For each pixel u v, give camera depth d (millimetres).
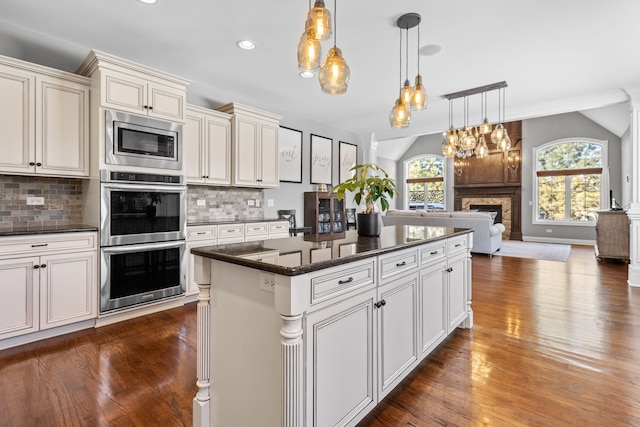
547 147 8773
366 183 2248
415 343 1953
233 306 1447
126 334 2613
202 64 3488
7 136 2414
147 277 3002
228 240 3742
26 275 2387
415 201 11102
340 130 6324
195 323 2854
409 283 1891
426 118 5555
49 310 2490
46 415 1619
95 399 1757
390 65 3492
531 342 2457
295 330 1173
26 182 2768
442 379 1967
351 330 1452
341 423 1394
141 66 2877
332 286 1340
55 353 2275
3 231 2404
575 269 4984
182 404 1725
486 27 2750
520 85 4039
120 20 2646
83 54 3094
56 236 2506
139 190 2914
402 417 1628
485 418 1609
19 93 2463
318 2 1678
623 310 3127
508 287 3965
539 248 7336
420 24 2703
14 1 2383
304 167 5566
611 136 7879
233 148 4039
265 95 4469
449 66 3510
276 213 5070
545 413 1640
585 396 1779
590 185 8242
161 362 2160
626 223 5398
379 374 1630
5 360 2172
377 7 2469
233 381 1447
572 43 3010
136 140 2893
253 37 2928
